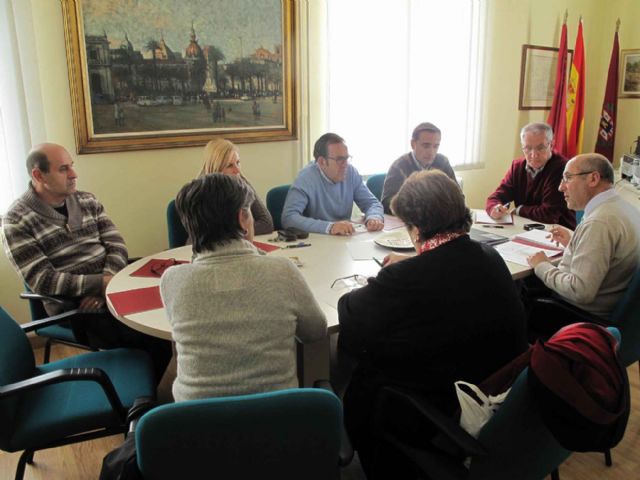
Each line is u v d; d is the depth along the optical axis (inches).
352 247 84.4
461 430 43.9
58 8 101.0
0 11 94.7
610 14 192.5
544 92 188.4
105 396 62.3
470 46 159.6
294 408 35.5
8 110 98.6
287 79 129.3
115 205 115.0
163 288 46.4
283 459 37.6
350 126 142.3
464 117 164.7
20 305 107.6
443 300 47.4
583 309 74.0
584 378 39.4
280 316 44.9
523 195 121.5
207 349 43.1
